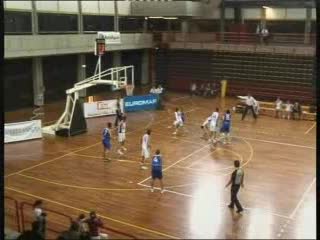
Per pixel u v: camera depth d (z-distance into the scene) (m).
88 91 30.86
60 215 11.76
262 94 30.73
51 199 12.87
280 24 31.28
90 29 28.48
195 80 33.28
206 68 32.62
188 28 33.50
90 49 28.33
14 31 23.69
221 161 16.47
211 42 31.83
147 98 26.09
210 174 15.02
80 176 14.85
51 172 15.24
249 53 30.55
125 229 11.00
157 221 11.45
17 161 16.41
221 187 13.84
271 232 10.83
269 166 15.87
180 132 20.89
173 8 28.66
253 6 30.72
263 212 11.98
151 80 35.25
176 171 15.32
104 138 16.75
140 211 12.06
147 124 22.47
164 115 24.69
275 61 29.77
